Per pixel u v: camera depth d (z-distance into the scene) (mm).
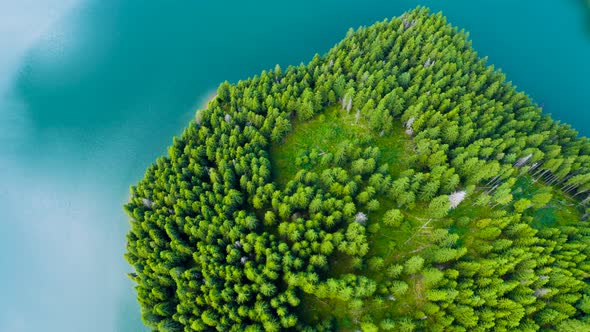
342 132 74438
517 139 66688
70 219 80188
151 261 59062
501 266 51688
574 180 63625
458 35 87188
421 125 70188
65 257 76500
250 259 56719
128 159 86000
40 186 84000
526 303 49969
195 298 54656
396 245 59812
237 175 66062
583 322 49156
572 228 57469
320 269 55594
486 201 60938
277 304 51344
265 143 69375
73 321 70938
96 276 74625
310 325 53688
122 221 79188
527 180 67688
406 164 69188
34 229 79500
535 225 62625
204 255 55781
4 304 72875
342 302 55344
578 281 51188
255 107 72062
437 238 56812
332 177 61812
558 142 70312
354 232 54000
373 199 62625
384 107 71062
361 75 76500
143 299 58500
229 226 57406
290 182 61906
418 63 81625
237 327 50531
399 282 51719
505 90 77938
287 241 59688
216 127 71312
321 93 75875
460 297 49750
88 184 83688
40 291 73688
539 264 52844
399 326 50969
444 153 65188
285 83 76500
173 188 61969
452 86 75875
